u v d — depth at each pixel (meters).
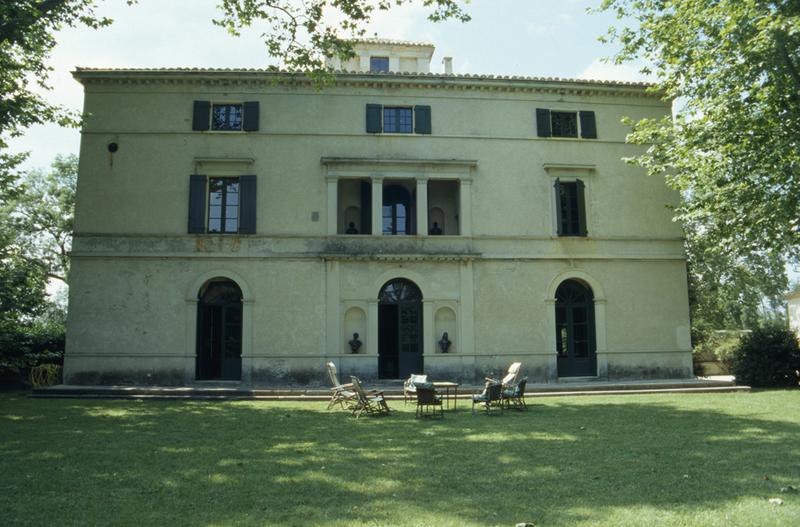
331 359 20.77
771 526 5.80
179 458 9.37
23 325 23.25
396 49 27.92
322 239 21.33
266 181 21.45
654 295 22.52
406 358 21.47
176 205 21.09
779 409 14.50
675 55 17.56
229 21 16.00
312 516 6.34
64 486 7.62
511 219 22.17
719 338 30.53
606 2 18.83
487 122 22.58
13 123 16.62
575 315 22.50
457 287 21.61
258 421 13.50
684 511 6.34
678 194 23.03
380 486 7.59
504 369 21.39
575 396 18.89
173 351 20.42
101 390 18.70
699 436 10.95
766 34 13.91
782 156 15.62
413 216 23.17
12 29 14.25
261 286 20.92
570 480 7.79
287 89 21.91
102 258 20.59
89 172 21.02
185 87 21.62
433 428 12.41
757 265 32.91
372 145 21.98
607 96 23.28
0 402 17.09
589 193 22.73
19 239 34.91
